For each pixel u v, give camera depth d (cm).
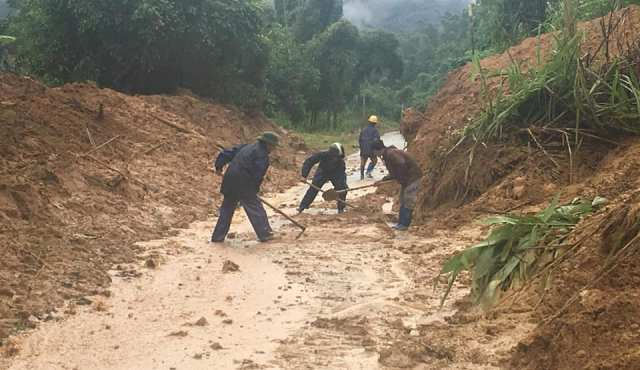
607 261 428
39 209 794
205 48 2183
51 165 937
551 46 1223
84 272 660
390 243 877
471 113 1212
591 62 977
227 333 532
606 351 363
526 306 520
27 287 586
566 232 539
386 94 7356
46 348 481
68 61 2245
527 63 1311
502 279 545
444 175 1090
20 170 880
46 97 1301
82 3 2019
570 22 1011
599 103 942
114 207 935
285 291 656
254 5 2330
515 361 421
